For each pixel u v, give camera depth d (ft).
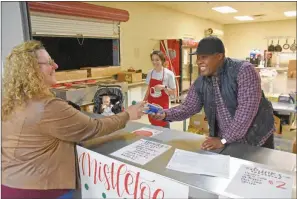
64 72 12.25
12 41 6.17
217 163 3.54
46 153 3.93
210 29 28.09
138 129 5.37
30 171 3.88
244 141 4.71
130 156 3.93
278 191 2.77
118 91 7.63
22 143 3.83
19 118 3.79
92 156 4.17
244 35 34.01
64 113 3.75
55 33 12.28
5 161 3.96
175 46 19.77
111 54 16.12
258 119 4.78
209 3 19.31
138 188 3.58
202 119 9.65
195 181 3.09
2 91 4.02
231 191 2.82
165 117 5.40
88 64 14.94
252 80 4.45
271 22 31.68
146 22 19.19
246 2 19.04
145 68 19.61
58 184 4.11
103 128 4.07
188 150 4.11
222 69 4.74
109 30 15.26
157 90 9.59
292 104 9.43
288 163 3.63
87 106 11.07
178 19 23.47
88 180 4.38
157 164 3.62
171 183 3.18
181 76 19.74
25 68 3.76
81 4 12.37
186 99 5.61
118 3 16.44
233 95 4.68
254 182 2.99
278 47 17.46
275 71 11.26
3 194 4.00
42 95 3.85
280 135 8.35
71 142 4.31
